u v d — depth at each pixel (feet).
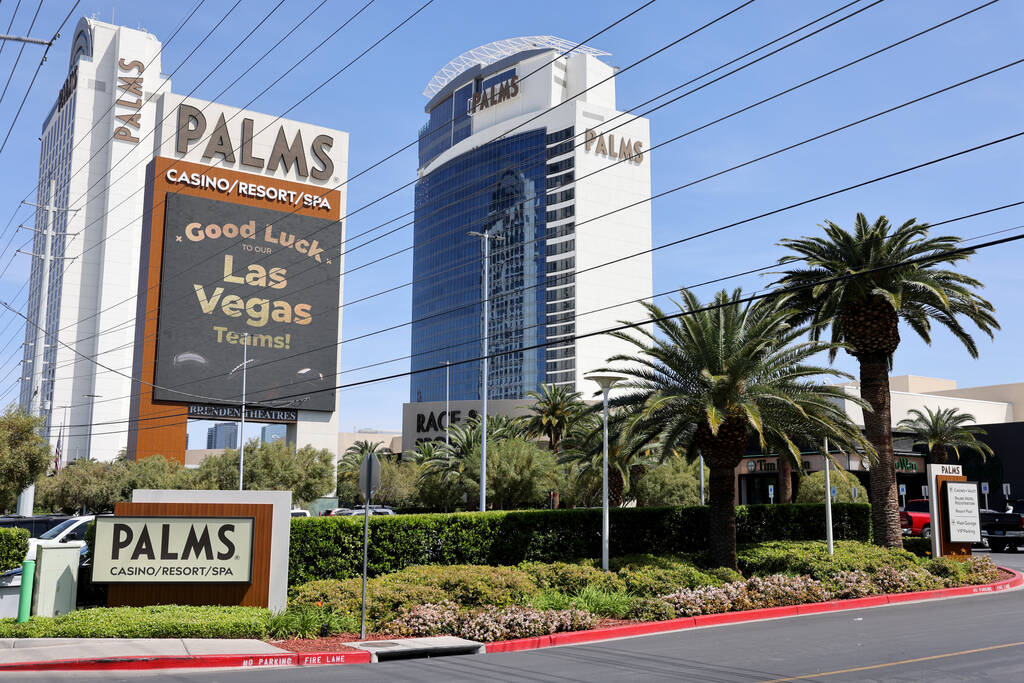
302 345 281.95
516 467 161.17
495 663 42.47
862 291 89.71
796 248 93.45
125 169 417.49
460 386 581.94
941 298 84.74
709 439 77.36
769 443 84.23
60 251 404.16
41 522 114.83
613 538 84.74
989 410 236.22
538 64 568.41
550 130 554.46
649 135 574.56
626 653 45.01
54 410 387.75
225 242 272.72
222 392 265.13
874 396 92.68
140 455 250.57
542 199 552.41
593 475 168.04
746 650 44.75
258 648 44.37
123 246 411.75
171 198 265.95
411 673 39.22
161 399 254.88
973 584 78.89
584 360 523.70
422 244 639.76
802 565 76.02
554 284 538.47
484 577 59.57
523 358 545.44
